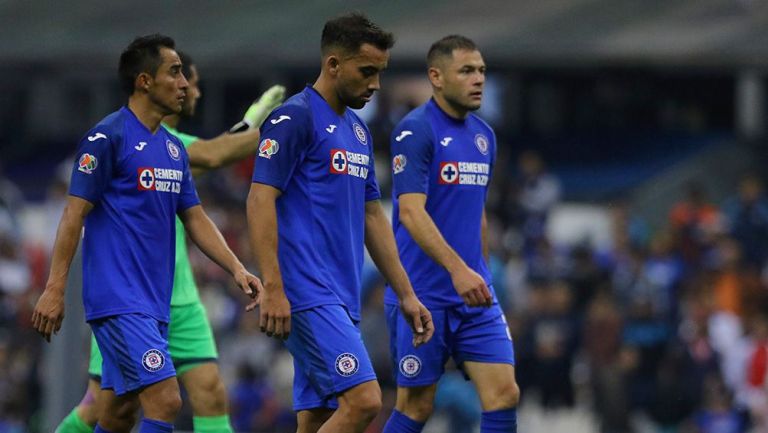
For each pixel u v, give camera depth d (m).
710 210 64.81
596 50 68.25
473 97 30.23
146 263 27.69
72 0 79.38
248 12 75.94
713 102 82.81
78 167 27.23
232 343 59.78
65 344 40.41
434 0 74.31
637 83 82.75
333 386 26.58
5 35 76.00
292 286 26.88
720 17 70.44
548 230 67.44
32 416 57.97
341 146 27.19
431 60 30.62
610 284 58.09
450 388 54.59
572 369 57.12
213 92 83.06
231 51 71.69
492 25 70.94
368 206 28.25
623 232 63.53
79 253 40.34
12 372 58.62
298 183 27.00
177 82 28.03
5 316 62.31
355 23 26.92
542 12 72.06
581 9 72.44
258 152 26.72
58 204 64.75
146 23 75.81
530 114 83.75
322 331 26.66
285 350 61.97
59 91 86.94
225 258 28.36
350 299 27.34
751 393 55.34
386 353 53.94
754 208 64.88
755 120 81.94
